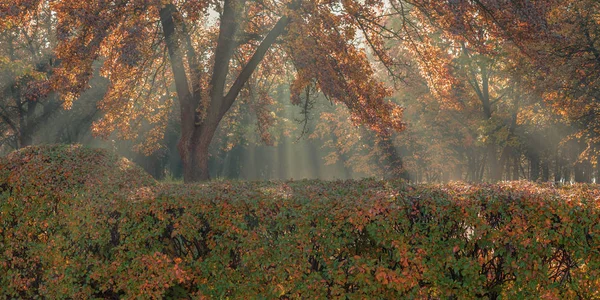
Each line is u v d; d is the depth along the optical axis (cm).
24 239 682
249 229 587
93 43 1317
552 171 5047
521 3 1277
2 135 3306
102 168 712
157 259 605
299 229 555
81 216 638
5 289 704
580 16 2075
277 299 578
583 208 495
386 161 3619
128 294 618
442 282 526
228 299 605
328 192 602
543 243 499
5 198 693
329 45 1380
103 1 1277
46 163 702
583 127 2623
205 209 595
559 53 2156
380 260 551
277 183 721
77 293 642
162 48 1652
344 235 555
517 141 2914
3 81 2786
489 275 526
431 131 3416
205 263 602
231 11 1471
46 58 2733
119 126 1780
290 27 1393
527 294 513
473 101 2936
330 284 569
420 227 527
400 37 1642
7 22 1453
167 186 674
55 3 1379
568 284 512
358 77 1424
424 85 2942
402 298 537
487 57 2394
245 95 1886
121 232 621
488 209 512
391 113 1537
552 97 2281
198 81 1527
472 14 1388
